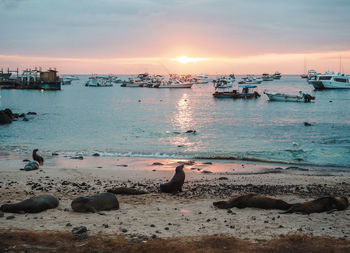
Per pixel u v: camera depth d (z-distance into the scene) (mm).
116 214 10812
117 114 61906
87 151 28172
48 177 17750
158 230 9219
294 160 24516
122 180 17500
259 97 104438
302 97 85812
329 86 127500
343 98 96312
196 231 9172
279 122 50031
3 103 87812
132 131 40344
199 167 22031
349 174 20062
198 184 16562
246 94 100188
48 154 26344
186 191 14750
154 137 36031
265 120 52656
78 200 10875
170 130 41500
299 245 8141
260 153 27125
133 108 75188
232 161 24266
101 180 17391
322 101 88125
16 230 8922
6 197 12820
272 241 8406
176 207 11867
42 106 79688
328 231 9266
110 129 41938
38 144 31328
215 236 8719
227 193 14375
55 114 61562
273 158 25203
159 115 60469
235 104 83812
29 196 13055
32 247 7828
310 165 23047
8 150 28062
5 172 18844
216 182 17219
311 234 8977
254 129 42688
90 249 7762
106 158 25047
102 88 188125
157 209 11531
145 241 8305
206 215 10844
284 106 77188
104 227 9383
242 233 9039
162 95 126750
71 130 40844
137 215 10734
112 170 20422
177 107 77500
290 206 11414
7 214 10461
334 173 20406
